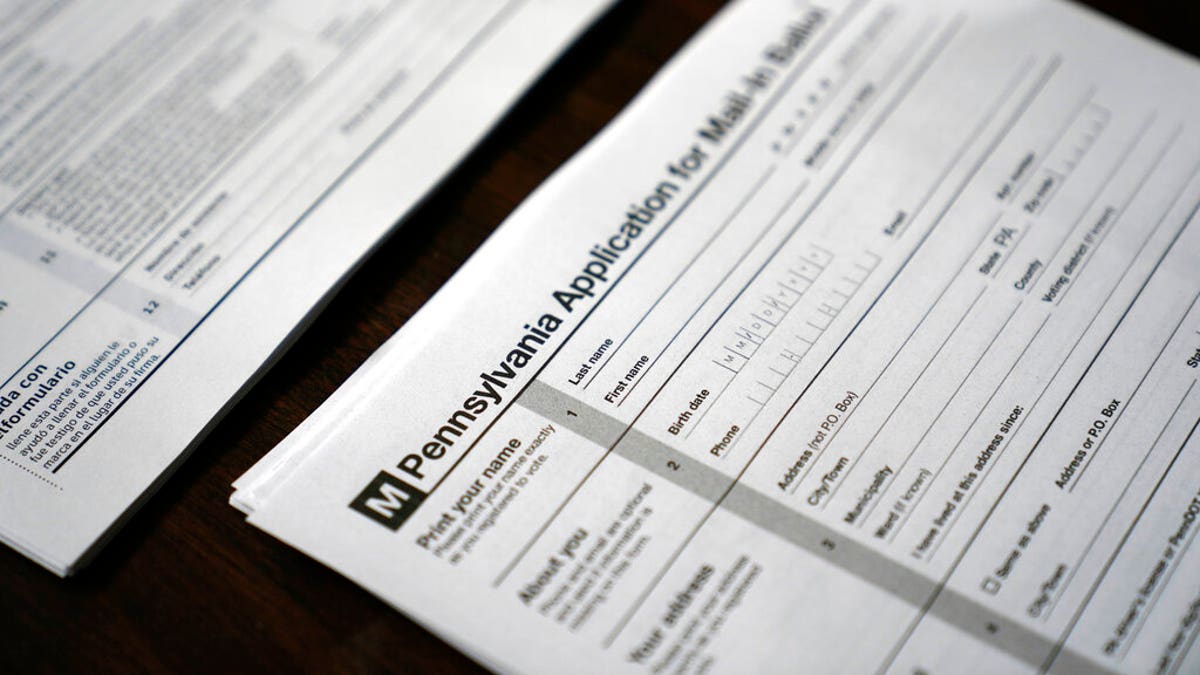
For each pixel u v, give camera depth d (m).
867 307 0.39
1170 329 0.38
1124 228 0.40
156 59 0.44
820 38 0.43
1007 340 0.38
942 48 0.43
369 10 0.44
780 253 0.40
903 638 0.35
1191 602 0.35
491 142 0.42
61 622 0.36
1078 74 0.42
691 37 0.44
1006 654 0.35
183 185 0.41
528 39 0.43
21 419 0.38
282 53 0.43
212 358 0.38
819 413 0.37
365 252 0.40
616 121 0.42
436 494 0.36
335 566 0.36
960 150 0.41
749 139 0.41
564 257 0.40
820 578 0.35
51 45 0.44
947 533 0.36
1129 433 0.37
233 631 0.36
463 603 0.35
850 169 0.41
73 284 0.40
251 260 0.40
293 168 0.41
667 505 0.36
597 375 0.38
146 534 0.37
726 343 0.38
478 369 0.38
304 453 0.37
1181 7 0.44
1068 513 0.36
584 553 0.36
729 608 0.35
